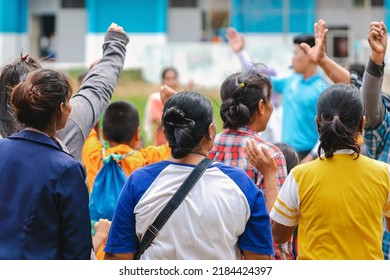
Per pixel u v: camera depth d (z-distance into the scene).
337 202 6.45
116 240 6.23
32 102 5.95
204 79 49.41
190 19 64.62
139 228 6.16
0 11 62.16
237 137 7.64
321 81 13.26
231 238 6.09
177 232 6.04
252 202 6.15
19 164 5.89
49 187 5.80
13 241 5.77
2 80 6.84
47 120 6.02
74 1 66.19
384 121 8.20
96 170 8.75
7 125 6.78
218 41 60.34
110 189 8.29
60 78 6.06
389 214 6.71
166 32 64.00
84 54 66.12
